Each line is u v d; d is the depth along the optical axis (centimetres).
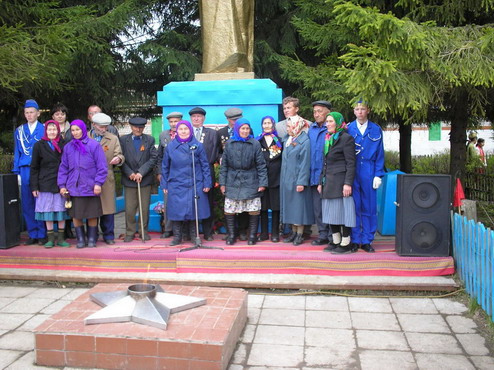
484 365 353
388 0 809
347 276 526
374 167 560
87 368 350
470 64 581
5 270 573
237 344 391
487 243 433
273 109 682
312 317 448
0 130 1182
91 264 567
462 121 888
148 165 615
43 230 622
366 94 569
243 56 730
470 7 713
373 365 355
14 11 859
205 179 581
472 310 452
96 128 608
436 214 524
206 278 529
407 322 434
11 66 699
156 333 346
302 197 571
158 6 1158
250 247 575
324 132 569
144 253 557
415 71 607
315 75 831
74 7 952
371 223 554
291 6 1089
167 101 699
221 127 690
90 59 984
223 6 718
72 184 570
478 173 1262
